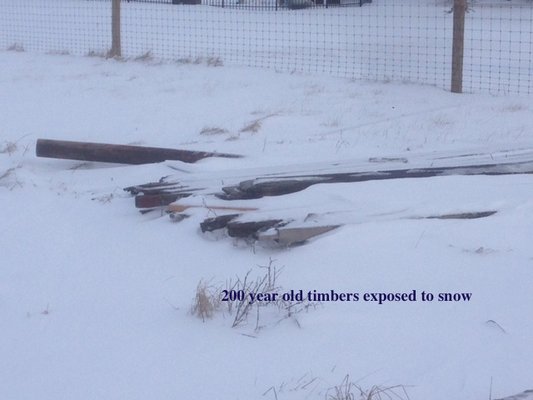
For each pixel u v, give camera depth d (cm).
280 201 860
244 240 791
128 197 972
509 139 1222
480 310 656
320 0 3800
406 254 744
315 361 587
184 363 591
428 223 796
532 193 871
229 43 2475
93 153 1123
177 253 789
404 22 3128
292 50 2330
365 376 566
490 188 887
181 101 1559
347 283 700
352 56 2220
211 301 664
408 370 574
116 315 672
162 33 2664
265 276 709
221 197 892
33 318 674
